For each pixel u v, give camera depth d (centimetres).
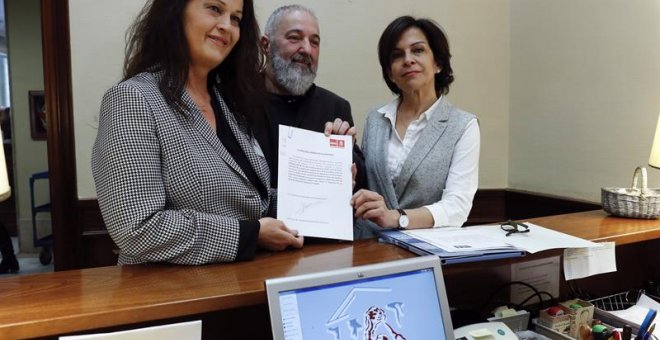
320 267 90
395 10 256
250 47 115
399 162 153
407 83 152
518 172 271
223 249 91
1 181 74
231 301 77
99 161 89
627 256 152
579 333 117
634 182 158
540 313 118
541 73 251
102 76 221
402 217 122
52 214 220
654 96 191
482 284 123
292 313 71
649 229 129
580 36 225
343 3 248
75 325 68
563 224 136
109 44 220
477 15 267
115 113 88
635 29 198
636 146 199
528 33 258
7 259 387
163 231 86
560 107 239
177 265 91
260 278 84
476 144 147
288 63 148
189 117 95
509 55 273
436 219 128
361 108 256
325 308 74
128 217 84
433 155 146
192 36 99
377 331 77
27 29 444
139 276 86
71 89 217
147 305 72
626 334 109
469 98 271
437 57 156
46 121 216
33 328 66
